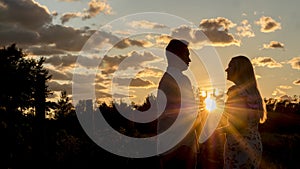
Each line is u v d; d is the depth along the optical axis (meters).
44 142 17.53
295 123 32.78
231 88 8.70
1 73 28.00
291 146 22.95
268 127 30.89
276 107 34.53
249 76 8.59
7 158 23.64
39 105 17.42
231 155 8.59
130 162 20.44
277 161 21.66
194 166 8.71
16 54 29.42
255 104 8.55
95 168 22.41
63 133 24.84
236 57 8.65
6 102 27.55
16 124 26.14
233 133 8.59
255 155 8.54
